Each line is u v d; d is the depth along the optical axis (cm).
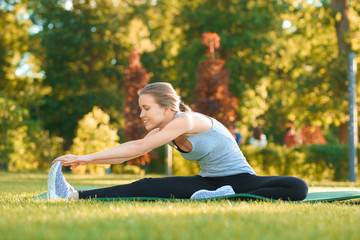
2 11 2881
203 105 1862
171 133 407
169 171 1958
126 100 2058
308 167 1673
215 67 1908
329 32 2530
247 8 2720
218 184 436
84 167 1897
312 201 433
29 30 3209
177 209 298
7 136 2052
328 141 3039
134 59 2080
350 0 2469
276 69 2733
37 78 3219
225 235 195
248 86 2631
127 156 404
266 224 230
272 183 418
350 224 240
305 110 2453
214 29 2631
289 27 2852
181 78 2961
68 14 3228
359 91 2367
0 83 3031
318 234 202
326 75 2367
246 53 2638
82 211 287
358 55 2347
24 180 1036
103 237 189
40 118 3188
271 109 3272
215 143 428
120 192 424
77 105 3162
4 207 323
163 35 3117
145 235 193
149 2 3603
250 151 1664
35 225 223
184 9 2812
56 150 2402
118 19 3375
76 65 3266
